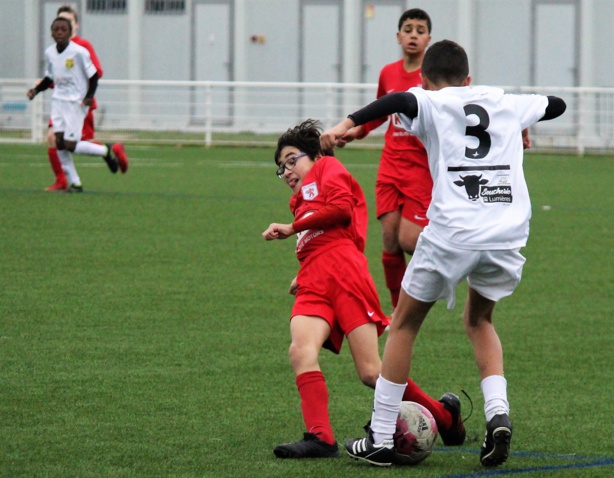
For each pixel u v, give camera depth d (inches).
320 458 577.9
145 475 539.5
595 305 1038.4
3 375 742.5
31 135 3277.6
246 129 3535.9
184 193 1891.0
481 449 565.6
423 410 577.3
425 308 565.3
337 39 3631.9
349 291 601.3
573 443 613.0
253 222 1539.1
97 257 1227.9
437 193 553.0
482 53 3469.5
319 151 636.1
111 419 644.1
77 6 3774.6
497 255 547.2
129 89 3690.9
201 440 605.0
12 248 1273.4
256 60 3693.4
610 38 3361.2
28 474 538.3
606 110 3152.1
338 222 610.2
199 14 3708.2
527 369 796.0
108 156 1827.0
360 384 749.3
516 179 557.3
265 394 709.3
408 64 1033.5
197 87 3695.9
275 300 1021.8
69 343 839.1
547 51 3415.4
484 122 557.6
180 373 759.1
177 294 1038.4
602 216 1690.5
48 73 1793.8
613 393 729.6
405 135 976.9
